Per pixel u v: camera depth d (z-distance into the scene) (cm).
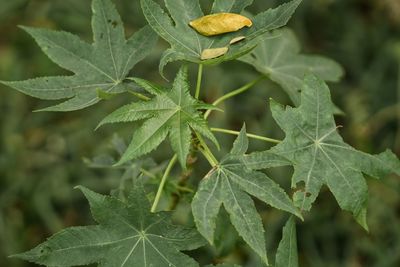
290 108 210
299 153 208
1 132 507
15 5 532
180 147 187
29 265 477
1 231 476
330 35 552
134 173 269
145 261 197
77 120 512
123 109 191
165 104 195
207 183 191
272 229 454
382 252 469
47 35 226
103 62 228
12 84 214
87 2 528
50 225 479
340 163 210
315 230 482
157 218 196
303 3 538
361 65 536
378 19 551
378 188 480
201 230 185
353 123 509
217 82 495
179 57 206
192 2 219
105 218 195
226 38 214
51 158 504
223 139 470
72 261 192
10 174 497
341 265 477
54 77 222
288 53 288
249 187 192
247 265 416
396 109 507
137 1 511
